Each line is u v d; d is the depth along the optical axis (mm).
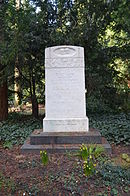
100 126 6824
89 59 8086
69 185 3174
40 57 8516
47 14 8320
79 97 5922
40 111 13727
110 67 9000
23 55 7363
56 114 5914
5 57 6805
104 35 8383
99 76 8508
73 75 5949
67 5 8109
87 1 7566
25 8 7797
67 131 5773
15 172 3762
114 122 7266
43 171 3736
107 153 4719
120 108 9664
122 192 3021
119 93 9352
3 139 6184
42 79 9992
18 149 5273
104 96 9297
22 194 2973
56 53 5957
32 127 7238
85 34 7234
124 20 4027
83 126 5797
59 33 7426
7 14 7180
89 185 3197
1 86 8625
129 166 3836
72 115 5906
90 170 3264
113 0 6871
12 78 9594
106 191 3023
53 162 4168
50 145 5059
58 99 5938
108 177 3357
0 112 9297
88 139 5141
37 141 5176
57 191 3051
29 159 4410
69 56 5945
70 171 3676
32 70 9195
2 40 7277
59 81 5953
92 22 7520
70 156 4469
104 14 7492
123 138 5645
